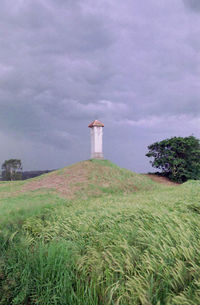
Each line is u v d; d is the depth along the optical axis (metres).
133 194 12.43
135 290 3.02
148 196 9.42
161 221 4.82
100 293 3.30
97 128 20.48
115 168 18.41
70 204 9.62
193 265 3.02
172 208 5.95
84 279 3.56
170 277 3.08
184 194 8.70
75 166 18.62
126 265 3.57
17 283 3.83
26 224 6.30
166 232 4.21
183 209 5.75
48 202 9.30
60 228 5.75
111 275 3.43
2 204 8.46
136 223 5.05
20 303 3.57
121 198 9.59
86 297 3.28
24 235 5.52
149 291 2.85
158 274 3.08
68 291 3.49
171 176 23.86
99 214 6.31
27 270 3.96
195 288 2.79
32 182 15.73
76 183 14.41
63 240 4.85
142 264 3.43
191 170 23.72
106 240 4.54
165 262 3.29
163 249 3.60
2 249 4.77
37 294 3.60
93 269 3.66
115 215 5.97
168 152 23.36
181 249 3.46
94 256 4.01
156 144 24.72
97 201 9.40
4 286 3.67
